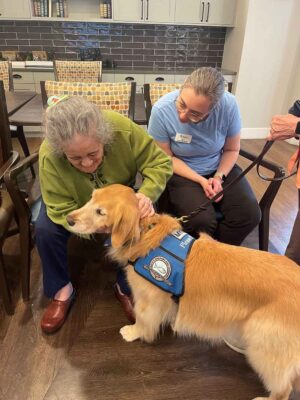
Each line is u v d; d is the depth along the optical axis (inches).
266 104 172.4
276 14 151.6
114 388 48.7
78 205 53.0
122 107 87.8
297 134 50.1
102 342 55.7
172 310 48.1
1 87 70.5
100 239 62.0
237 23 161.3
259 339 39.7
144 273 44.5
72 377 50.0
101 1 163.9
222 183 67.4
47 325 55.9
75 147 40.7
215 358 53.6
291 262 43.4
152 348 54.9
